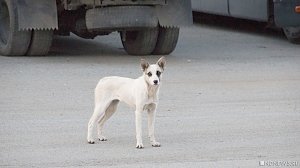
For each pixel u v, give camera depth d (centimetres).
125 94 1058
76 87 1486
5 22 1875
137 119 1039
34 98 1386
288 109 1314
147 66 1034
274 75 1647
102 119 1088
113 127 1172
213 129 1160
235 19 2598
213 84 1539
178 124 1194
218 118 1238
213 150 1033
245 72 1681
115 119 1226
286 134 1128
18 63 1750
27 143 1068
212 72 1678
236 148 1043
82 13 1812
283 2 2011
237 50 2028
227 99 1396
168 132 1140
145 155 1006
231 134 1127
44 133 1129
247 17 2216
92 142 1071
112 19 1722
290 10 2005
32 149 1034
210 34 2359
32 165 955
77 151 1027
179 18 1831
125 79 1068
